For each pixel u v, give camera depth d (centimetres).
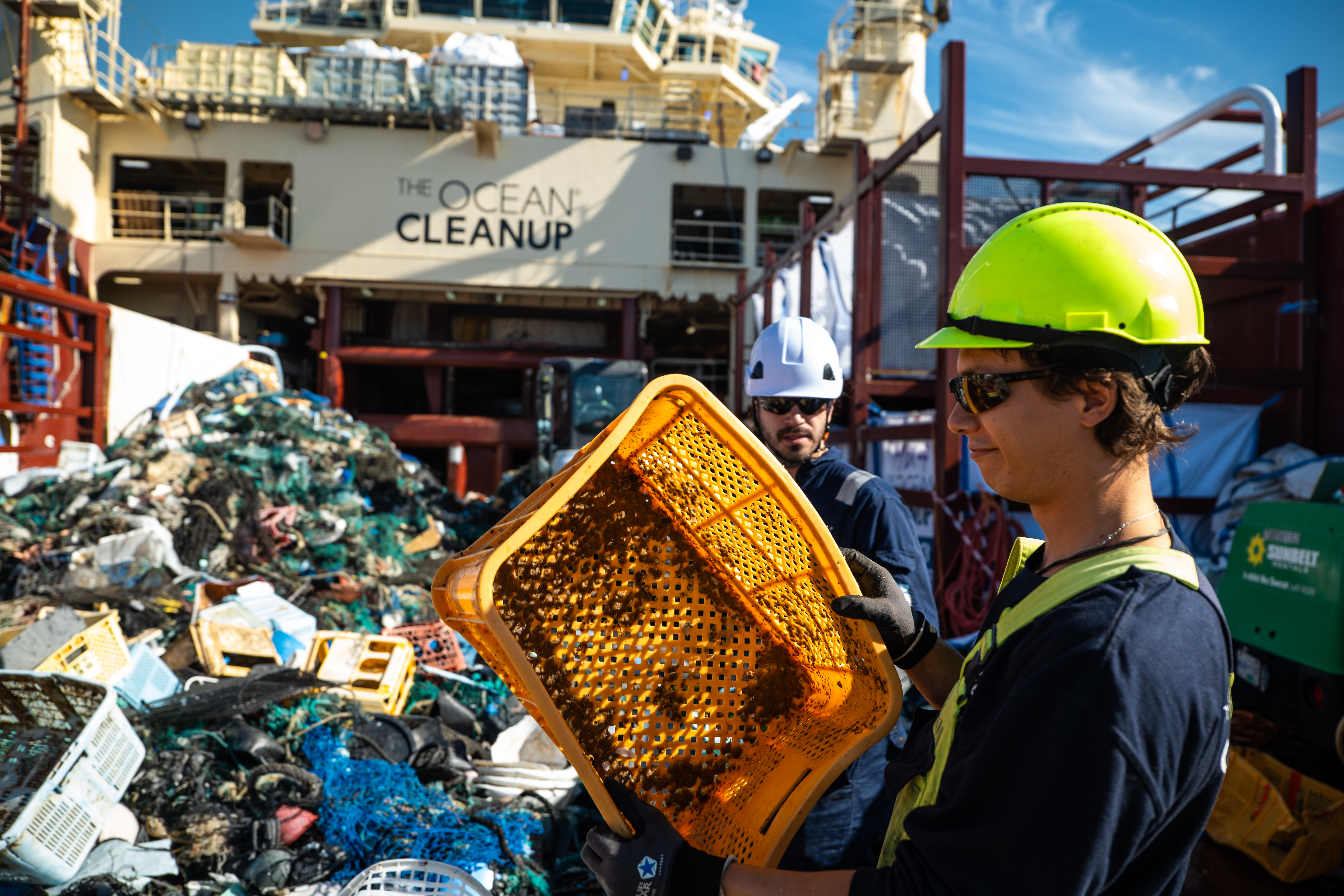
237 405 988
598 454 90
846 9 1766
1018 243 85
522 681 98
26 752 236
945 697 111
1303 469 439
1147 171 499
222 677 366
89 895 214
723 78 2369
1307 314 492
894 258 615
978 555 458
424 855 244
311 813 261
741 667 119
